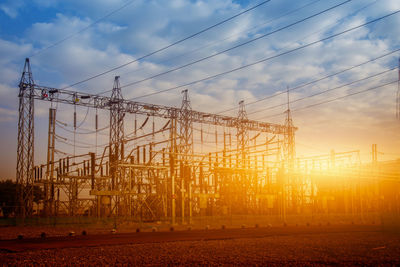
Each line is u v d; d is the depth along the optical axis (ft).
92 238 96.07
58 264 55.88
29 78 176.96
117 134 203.82
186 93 227.81
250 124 254.88
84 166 200.54
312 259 60.39
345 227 136.05
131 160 177.27
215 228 137.69
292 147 268.62
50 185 186.50
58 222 150.30
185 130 221.46
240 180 202.69
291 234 104.27
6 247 76.33
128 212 158.10
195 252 68.33
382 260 59.36
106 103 201.16
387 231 114.21
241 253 67.05
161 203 174.29
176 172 175.63
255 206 199.21
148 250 71.15
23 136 173.78
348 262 57.62
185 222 154.51
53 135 193.16
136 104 208.64
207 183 200.34
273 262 57.82
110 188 178.40
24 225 151.12
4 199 281.33
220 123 241.35
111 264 56.03
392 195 163.73
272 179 194.70
